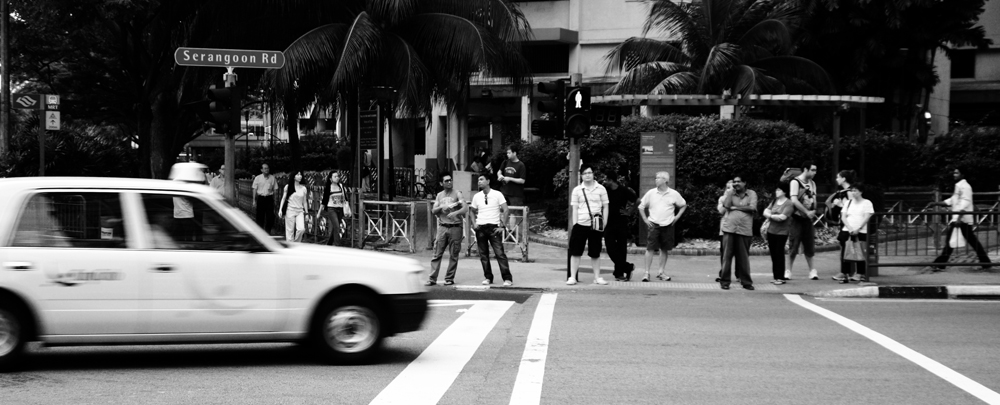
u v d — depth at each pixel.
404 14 22.34
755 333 9.80
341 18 23.58
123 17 21.98
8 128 23.92
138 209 7.34
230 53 13.64
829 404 6.56
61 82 32.56
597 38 34.03
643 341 9.21
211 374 7.36
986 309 11.95
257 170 43.28
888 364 8.09
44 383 6.91
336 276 7.63
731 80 24.84
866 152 25.84
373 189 27.84
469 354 8.38
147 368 7.59
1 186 7.16
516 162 19.80
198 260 7.33
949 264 14.70
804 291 13.68
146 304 7.20
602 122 14.86
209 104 14.47
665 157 19.11
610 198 14.59
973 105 39.25
